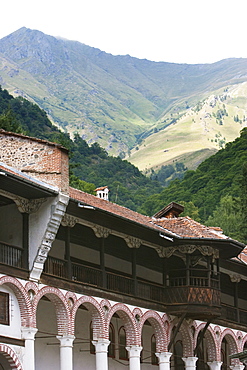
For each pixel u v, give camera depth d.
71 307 35.38
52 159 34.84
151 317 41.44
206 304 42.22
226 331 48.75
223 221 106.81
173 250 43.03
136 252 41.22
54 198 33.88
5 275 31.61
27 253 33.50
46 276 34.06
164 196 142.25
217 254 43.97
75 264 36.53
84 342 39.97
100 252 38.53
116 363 42.41
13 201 34.34
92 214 36.97
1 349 30.83
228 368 51.88
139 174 174.38
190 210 119.62
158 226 44.31
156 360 46.22
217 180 131.50
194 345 45.06
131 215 43.28
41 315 37.38
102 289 37.88
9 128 69.81
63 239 38.75
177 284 44.59
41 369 36.66
